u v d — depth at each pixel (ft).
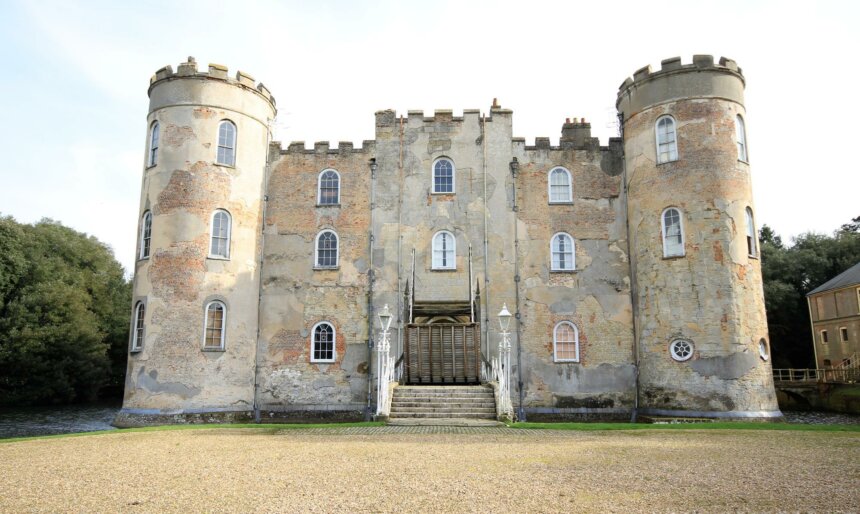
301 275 89.71
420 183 92.07
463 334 78.54
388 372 67.62
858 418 97.45
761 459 37.60
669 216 83.15
